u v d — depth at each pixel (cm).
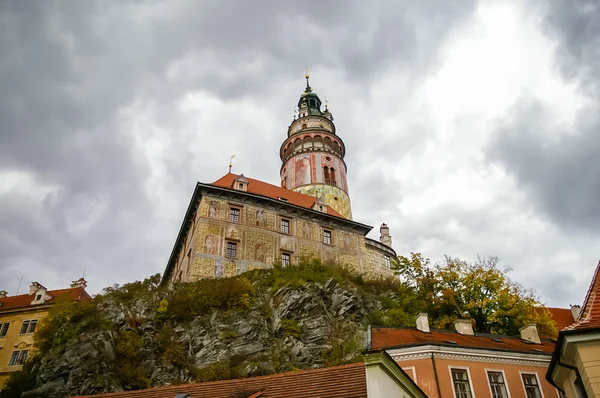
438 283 3866
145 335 3269
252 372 2917
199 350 3173
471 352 2375
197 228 4309
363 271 5003
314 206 5219
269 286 3800
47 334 3359
